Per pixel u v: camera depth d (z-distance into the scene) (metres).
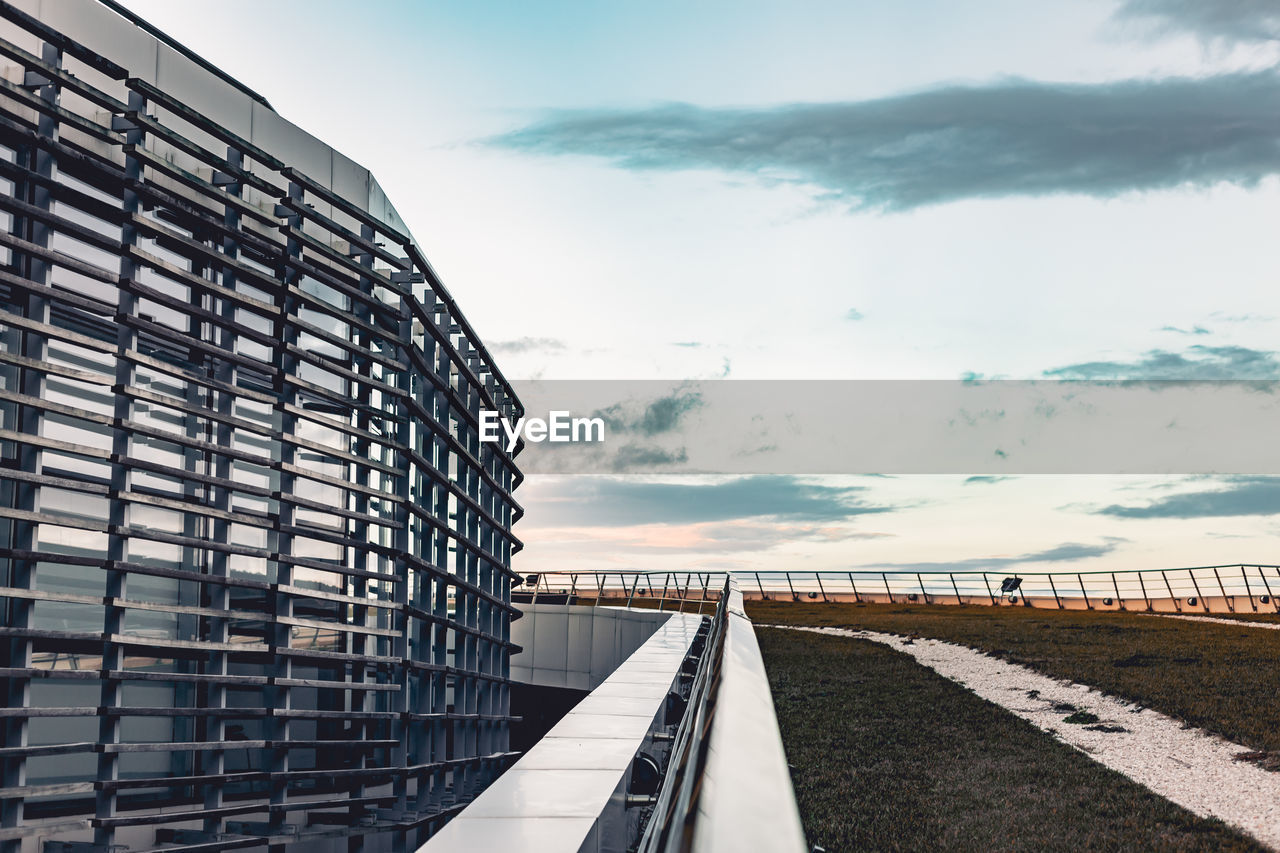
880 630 28.88
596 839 3.96
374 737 9.51
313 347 10.45
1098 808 9.59
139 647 8.12
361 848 8.19
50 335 5.92
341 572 8.09
